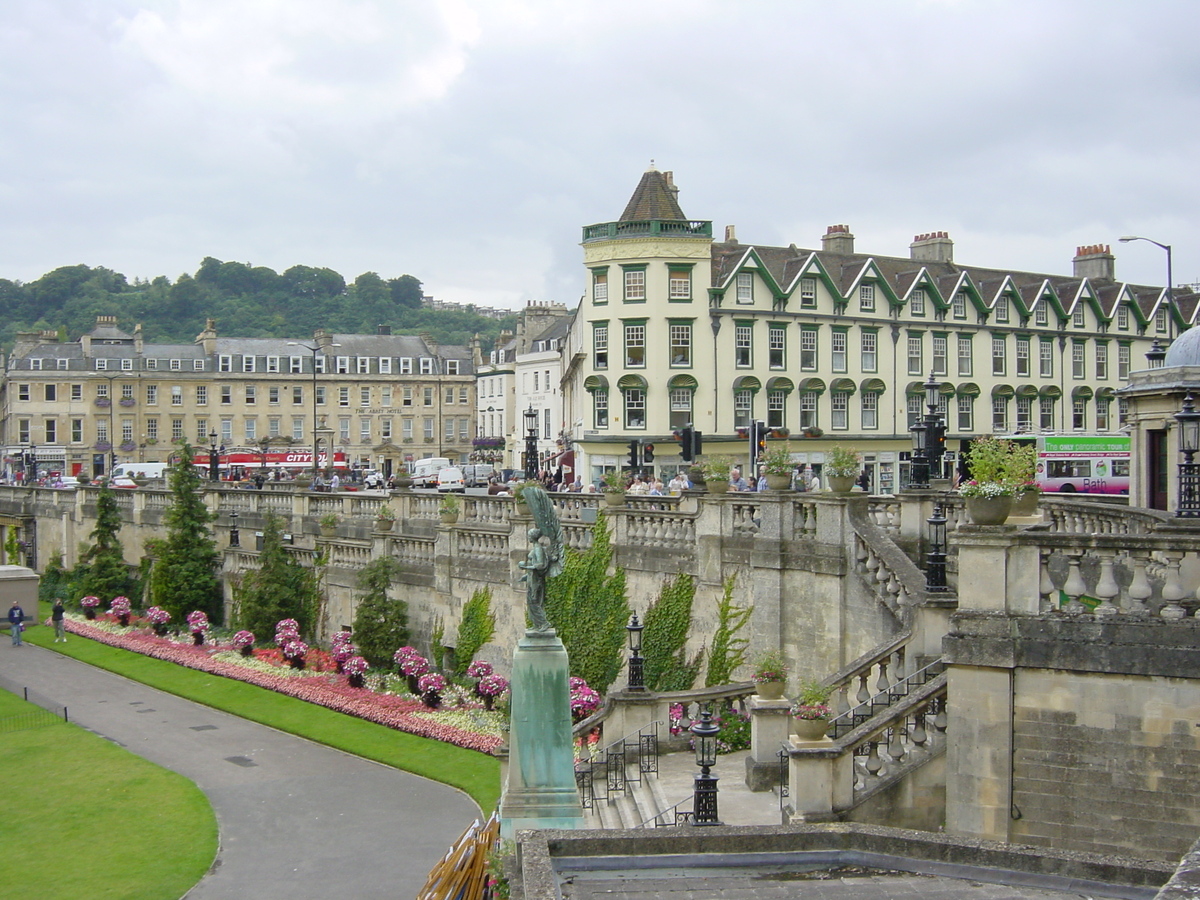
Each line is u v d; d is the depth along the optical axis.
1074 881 8.86
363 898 20.58
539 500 16.73
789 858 9.32
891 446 64.12
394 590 39.25
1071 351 71.69
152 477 84.75
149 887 21.09
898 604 22.95
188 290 185.75
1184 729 13.62
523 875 8.58
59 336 137.25
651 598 30.22
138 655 44.53
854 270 63.81
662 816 18.61
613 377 58.91
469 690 34.06
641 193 59.88
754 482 37.97
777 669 19.94
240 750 30.62
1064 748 14.26
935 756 16.14
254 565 47.00
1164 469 27.25
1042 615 14.37
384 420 119.81
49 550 66.12
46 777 28.25
